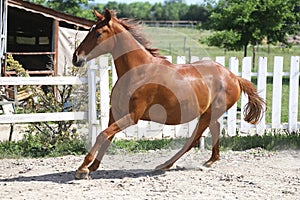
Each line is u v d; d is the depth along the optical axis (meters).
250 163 8.70
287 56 36.50
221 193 6.81
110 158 8.75
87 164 7.42
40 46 20.30
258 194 6.81
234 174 7.85
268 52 37.78
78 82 9.65
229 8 25.66
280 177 7.75
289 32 27.03
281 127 11.47
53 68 14.69
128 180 7.45
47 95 10.20
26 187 7.03
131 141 10.30
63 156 9.40
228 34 25.59
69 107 10.12
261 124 11.27
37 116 9.38
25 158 9.30
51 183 7.27
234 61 11.02
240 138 10.50
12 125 10.76
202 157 8.95
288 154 9.52
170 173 7.91
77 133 10.05
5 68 15.00
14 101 11.08
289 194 6.84
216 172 8.00
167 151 9.45
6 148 9.77
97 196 6.57
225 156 9.25
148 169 8.20
